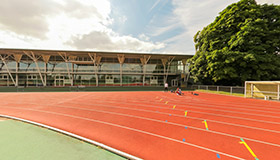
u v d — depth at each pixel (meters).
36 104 9.77
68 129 4.79
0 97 13.68
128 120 5.90
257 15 14.66
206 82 21.77
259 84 13.40
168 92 19.81
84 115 6.73
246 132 4.59
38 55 26.30
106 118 6.22
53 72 26.53
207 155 3.14
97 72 27.94
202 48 19.38
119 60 28.44
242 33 14.35
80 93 18.17
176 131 4.63
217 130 4.76
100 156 3.04
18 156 3.00
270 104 9.85
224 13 17.33
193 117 6.41
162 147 3.50
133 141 3.84
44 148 3.37
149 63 30.50
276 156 3.12
